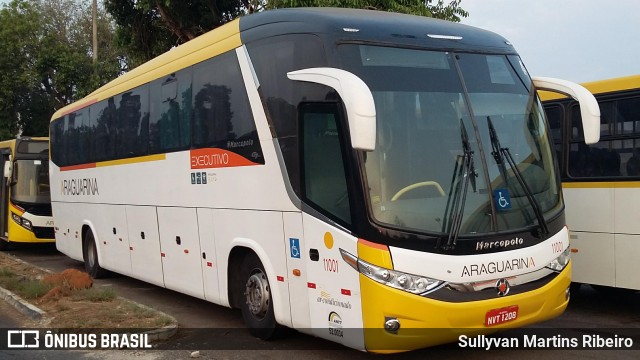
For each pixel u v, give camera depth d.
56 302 8.72
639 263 7.50
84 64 27.73
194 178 7.86
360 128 4.77
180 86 8.23
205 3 17.47
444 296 5.06
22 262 13.52
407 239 5.07
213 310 8.81
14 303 8.95
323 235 5.64
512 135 5.96
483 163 5.57
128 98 9.88
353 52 5.61
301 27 6.09
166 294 10.14
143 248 9.39
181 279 8.31
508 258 5.35
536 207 5.66
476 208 5.36
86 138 11.75
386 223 5.11
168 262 8.64
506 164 5.68
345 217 5.38
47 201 16.55
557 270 5.75
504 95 6.10
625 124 7.65
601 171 7.89
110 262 10.77
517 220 5.54
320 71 5.39
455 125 5.64
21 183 16.39
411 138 5.43
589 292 9.82
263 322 6.79
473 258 5.19
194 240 7.92
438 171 5.39
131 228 9.78
